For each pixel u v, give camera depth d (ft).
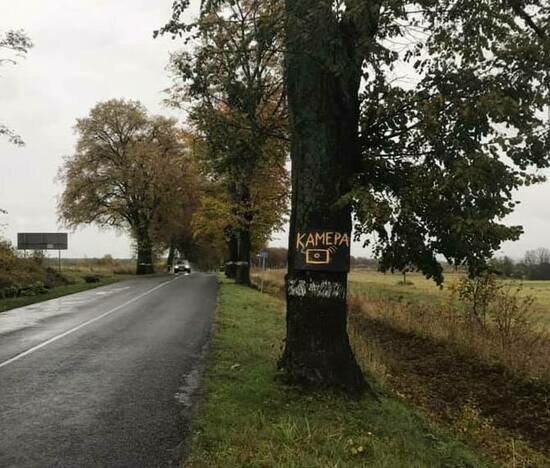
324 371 24.79
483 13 24.85
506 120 23.11
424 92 24.94
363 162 26.68
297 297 25.55
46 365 32.86
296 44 23.77
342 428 20.51
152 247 197.36
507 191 23.57
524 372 39.42
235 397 24.08
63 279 111.86
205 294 87.92
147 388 27.20
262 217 107.14
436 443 22.59
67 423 21.81
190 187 173.06
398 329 57.41
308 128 25.40
